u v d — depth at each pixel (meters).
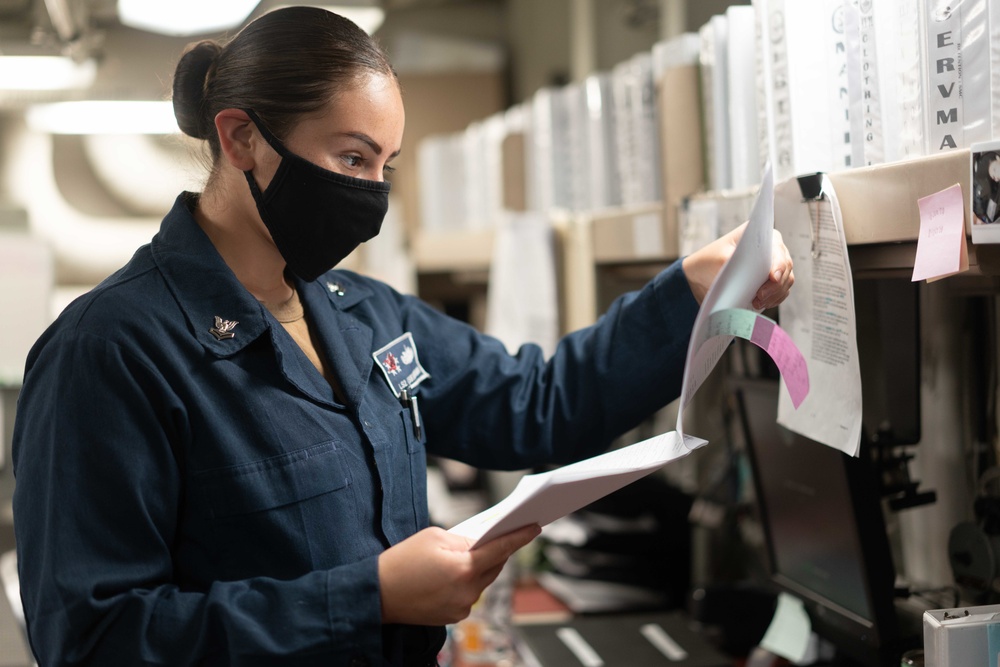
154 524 0.95
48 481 0.92
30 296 2.87
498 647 1.99
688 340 1.19
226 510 0.99
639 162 1.75
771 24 1.13
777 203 1.15
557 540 2.40
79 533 0.91
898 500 1.29
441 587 0.91
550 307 2.12
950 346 1.33
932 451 1.37
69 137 4.29
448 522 2.90
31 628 0.95
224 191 1.07
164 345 0.99
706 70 1.42
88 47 2.27
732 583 1.97
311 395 1.05
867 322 1.46
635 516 2.34
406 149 4.53
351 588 0.91
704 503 2.08
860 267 1.08
